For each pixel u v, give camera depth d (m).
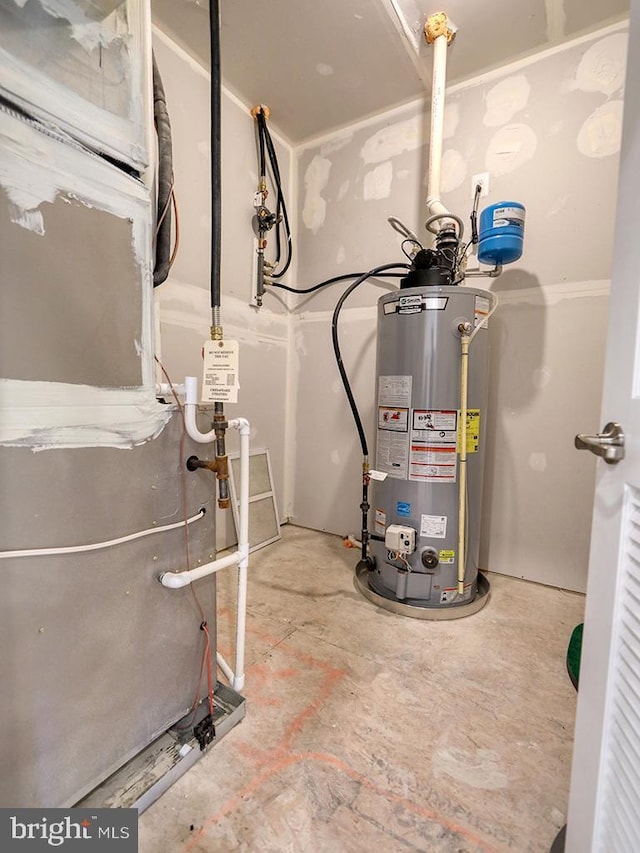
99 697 0.84
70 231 0.73
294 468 2.75
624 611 0.61
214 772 0.98
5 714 0.69
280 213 2.46
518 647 1.50
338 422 2.55
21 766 0.72
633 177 0.60
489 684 1.30
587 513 1.88
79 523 0.77
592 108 1.75
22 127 0.65
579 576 1.91
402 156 2.21
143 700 0.93
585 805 0.68
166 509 0.96
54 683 0.76
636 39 0.59
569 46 1.76
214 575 1.12
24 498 0.69
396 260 2.27
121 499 0.85
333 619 1.66
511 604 1.80
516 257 1.71
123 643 0.88
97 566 0.81
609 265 1.76
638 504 0.58
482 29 1.71
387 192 2.28
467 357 1.61
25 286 0.67
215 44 1.12
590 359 1.83
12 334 0.66
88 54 0.75
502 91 1.92
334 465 2.59
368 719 1.15
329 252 2.50
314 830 0.86
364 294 2.39
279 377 2.63
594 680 0.67
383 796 0.93
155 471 0.92
